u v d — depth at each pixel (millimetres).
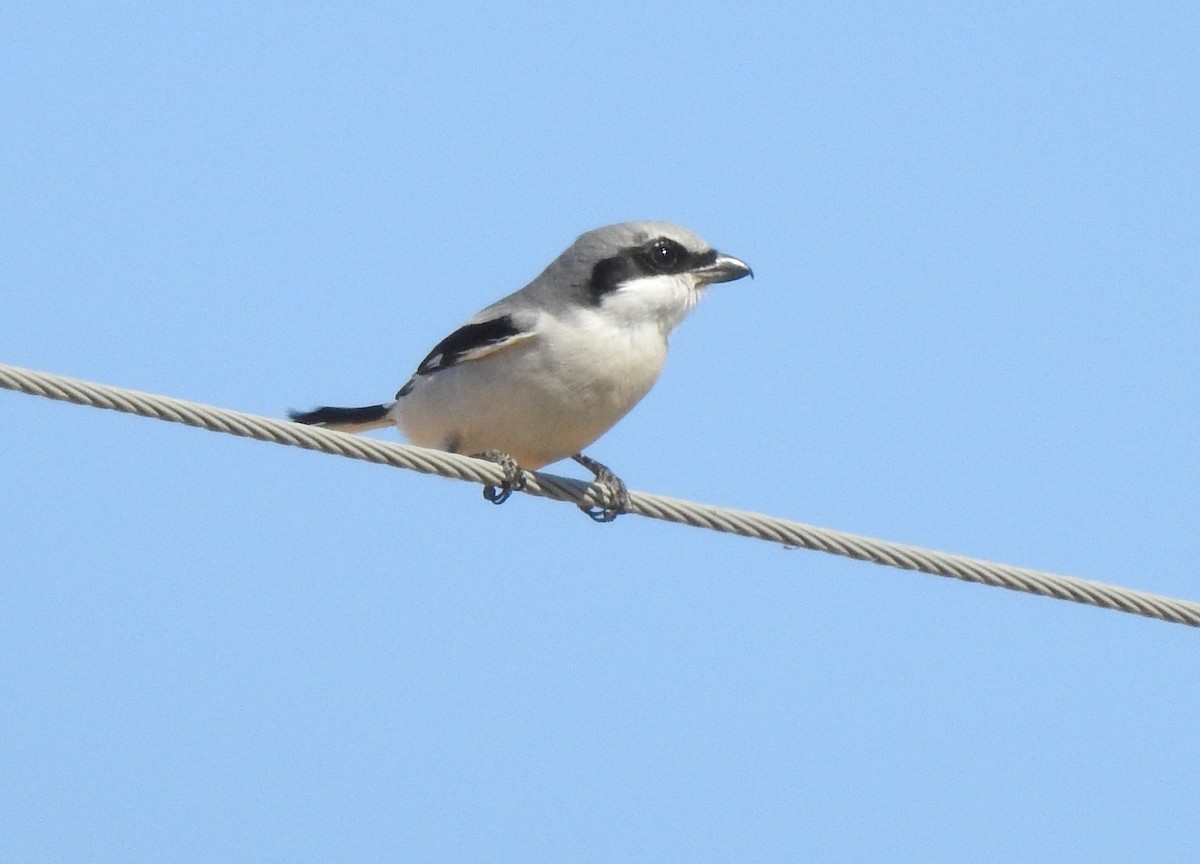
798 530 11320
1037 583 11219
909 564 11273
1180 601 11242
